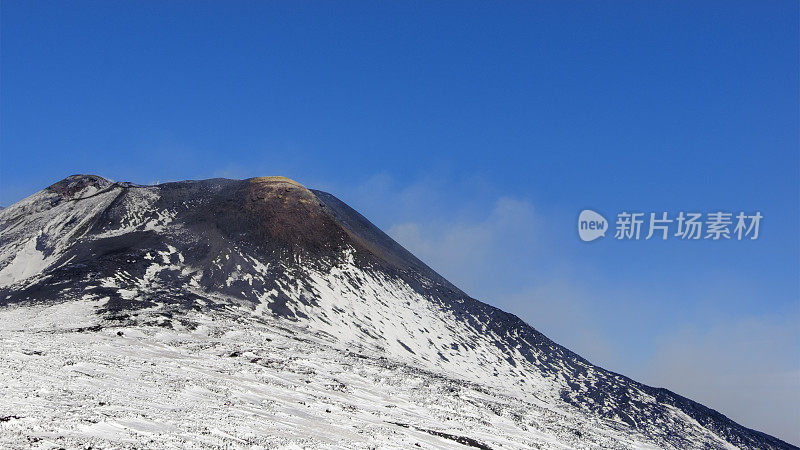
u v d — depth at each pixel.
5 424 27.56
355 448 37.00
